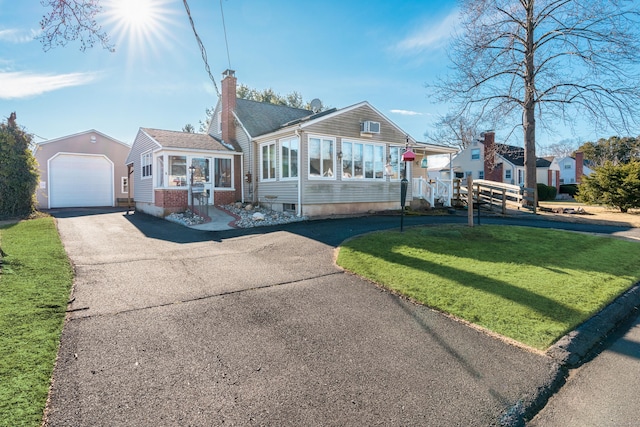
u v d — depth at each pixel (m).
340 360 3.15
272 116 17.59
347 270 5.86
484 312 4.20
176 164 14.20
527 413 2.54
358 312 4.21
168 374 2.85
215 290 4.88
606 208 18.17
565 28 15.98
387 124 14.95
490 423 2.40
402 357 3.22
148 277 5.45
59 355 3.06
